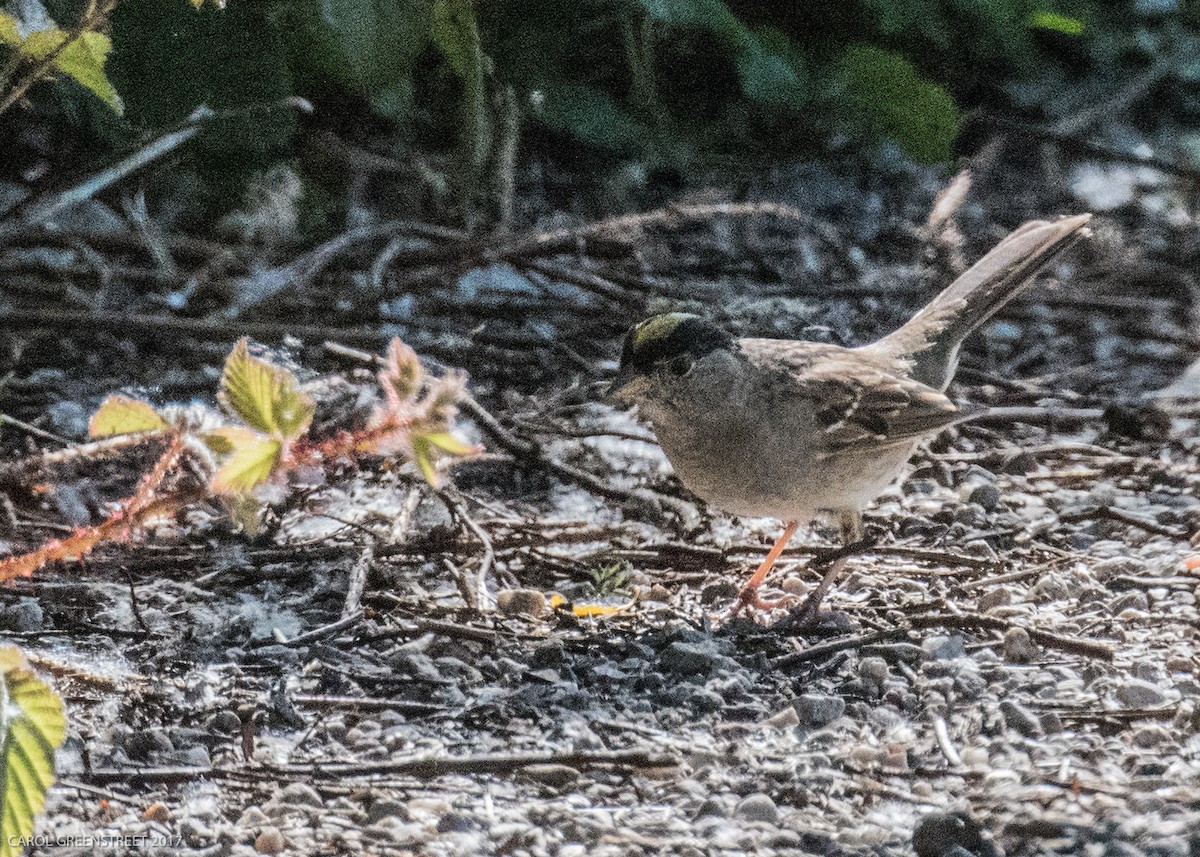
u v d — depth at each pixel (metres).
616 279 14.68
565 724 7.39
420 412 4.93
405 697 7.75
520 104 16.06
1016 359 14.17
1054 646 8.24
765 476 9.18
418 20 13.34
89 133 14.30
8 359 12.44
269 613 8.84
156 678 7.82
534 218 15.98
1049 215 16.95
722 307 14.06
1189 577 9.41
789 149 17.45
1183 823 6.08
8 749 5.09
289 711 7.39
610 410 12.56
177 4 12.63
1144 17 19.98
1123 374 13.81
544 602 8.96
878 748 7.08
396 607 8.78
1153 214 17.25
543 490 11.21
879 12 17.20
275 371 4.99
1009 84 18.75
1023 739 7.17
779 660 8.22
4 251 13.93
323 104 15.08
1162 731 7.12
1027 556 9.95
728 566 9.92
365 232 13.77
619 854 6.08
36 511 10.22
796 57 16.64
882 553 9.41
